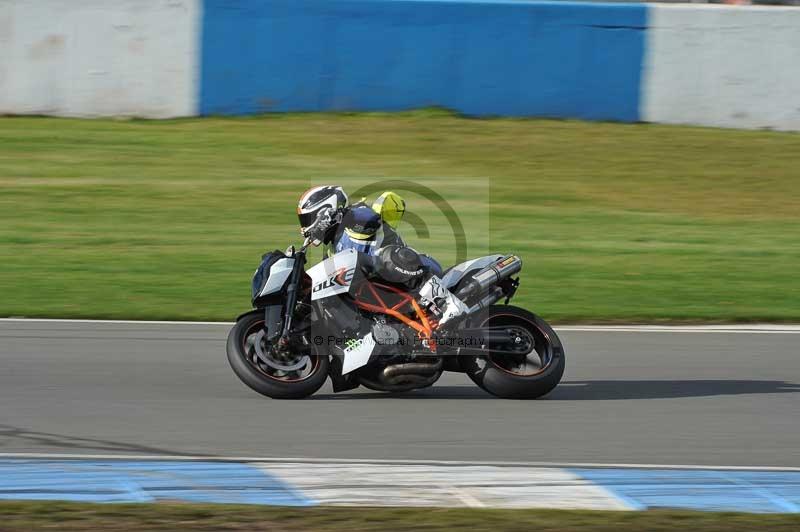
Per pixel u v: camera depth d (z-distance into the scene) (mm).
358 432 21875
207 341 30734
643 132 62031
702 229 49281
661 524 16266
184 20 60188
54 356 28469
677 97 62531
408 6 61250
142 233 45438
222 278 39125
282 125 60875
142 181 52656
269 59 61031
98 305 34906
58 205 48906
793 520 16578
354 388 24875
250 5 60344
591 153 59188
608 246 45875
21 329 31562
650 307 36500
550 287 39094
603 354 30328
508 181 54594
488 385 24609
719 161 58906
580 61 62062
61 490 17594
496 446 21094
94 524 15695
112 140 58000
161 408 23547
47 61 59969
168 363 28047
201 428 21969
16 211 47750
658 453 20906
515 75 62125
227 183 52688
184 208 49156
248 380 23859
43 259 41062
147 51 60344
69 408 23422
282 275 24016
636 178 56344
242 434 21562
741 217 51594
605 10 61594
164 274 39406
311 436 21500
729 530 16062
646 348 31156
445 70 62000
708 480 18984
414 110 62469
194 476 18531
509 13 61406
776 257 44812
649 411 24203
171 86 60812
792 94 62625
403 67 61812
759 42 62094
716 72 62375
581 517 16516
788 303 37562
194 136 59094
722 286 39844
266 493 17641
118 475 18516
